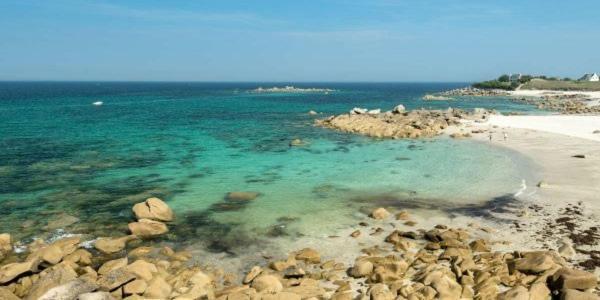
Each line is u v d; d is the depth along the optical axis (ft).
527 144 139.95
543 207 78.79
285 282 51.96
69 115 249.34
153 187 95.55
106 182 99.45
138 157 127.85
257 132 183.83
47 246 61.82
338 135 174.40
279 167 115.14
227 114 268.41
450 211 78.64
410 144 150.30
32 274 53.47
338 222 73.97
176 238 67.77
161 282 49.47
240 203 84.33
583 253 59.11
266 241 66.54
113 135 172.24
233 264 59.16
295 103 380.78
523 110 282.36
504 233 67.62
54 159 123.75
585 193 85.66
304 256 59.57
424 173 106.42
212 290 50.03
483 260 56.18
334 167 114.73
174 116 252.83
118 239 65.05
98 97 463.42
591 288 46.34
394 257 57.93
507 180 97.45
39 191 92.12
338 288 50.29
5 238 63.82
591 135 152.66
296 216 77.10
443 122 194.80
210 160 124.16
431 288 46.62
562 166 107.65
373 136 170.19
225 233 69.67
